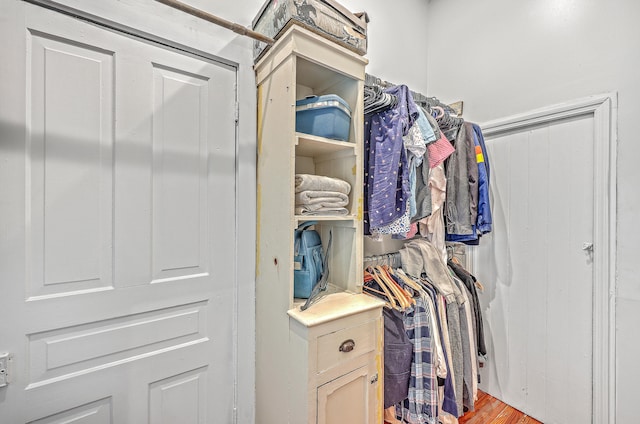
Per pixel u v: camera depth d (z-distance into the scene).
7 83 0.84
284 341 1.09
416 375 1.38
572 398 1.54
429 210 1.47
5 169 0.84
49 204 0.90
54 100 0.91
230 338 1.28
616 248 1.36
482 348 1.73
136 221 1.05
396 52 1.95
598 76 1.41
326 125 1.16
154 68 1.08
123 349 1.04
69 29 0.92
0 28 0.83
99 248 0.99
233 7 1.26
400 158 1.33
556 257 1.60
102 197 0.99
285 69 1.06
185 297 1.16
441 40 2.10
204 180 1.20
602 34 1.40
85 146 0.96
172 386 1.14
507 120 1.75
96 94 0.97
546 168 1.64
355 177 1.25
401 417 1.44
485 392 1.94
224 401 1.26
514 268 1.79
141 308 1.07
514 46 1.72
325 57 1.11
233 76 1.26
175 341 1.14
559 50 1.54
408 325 1.42
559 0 1.54
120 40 1.01
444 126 1.68
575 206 1.53
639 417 1.29
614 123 1.36
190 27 1.14
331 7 1.11
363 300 1.18
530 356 1.72
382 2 1.87
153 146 1.08
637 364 1.30
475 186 1.64
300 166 1.44
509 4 1.74
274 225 1.16
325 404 1.01
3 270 0.84
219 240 1.24
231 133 1.26
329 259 1.39
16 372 0.86
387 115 1.35
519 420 1.69
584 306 1.50
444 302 1.52
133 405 1.06
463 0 1.97
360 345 1.11
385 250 1.84
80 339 0.96
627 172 1.33
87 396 0.97
